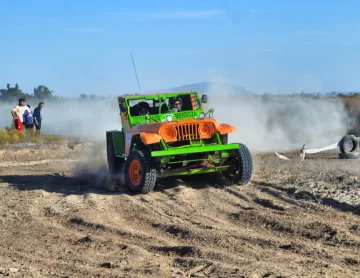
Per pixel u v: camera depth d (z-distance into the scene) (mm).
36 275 6906
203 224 9305
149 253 7840
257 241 8164
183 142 12070
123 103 12992
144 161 11680
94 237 8664
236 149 12266
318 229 8531
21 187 13945
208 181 13070
